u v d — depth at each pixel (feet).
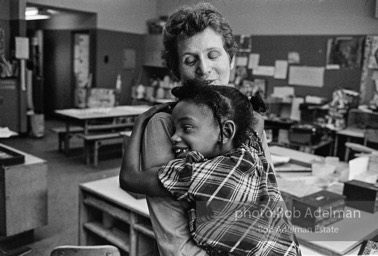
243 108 2.66
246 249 2.41
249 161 2.51
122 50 16.63
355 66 13.61
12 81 16.81
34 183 9.56
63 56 22.99
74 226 11.16
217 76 3.02
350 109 12.16
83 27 15.03
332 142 12.30
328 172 7.63
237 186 2.41
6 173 9.01
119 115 18.86
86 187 8.06
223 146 2.63
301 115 16.78
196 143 2.55
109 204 7.75
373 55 12.77
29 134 21.33
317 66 16.55
